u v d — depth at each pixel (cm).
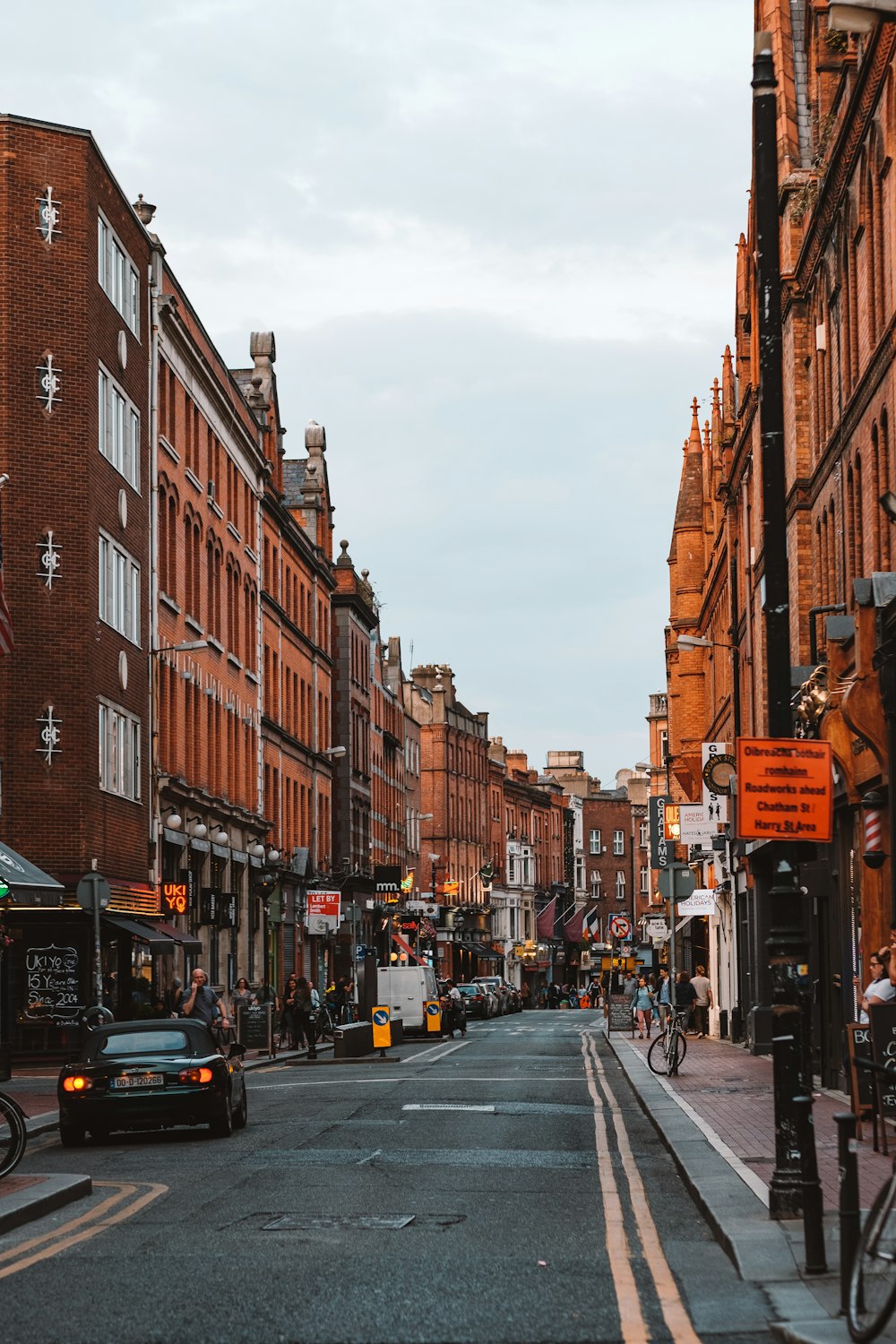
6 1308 1107
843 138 2898
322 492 8438
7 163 4078
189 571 5400
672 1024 3325
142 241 4784
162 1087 2211
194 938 4512
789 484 3566
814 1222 1179
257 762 6419
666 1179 1764
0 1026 3869
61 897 3522
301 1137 2250
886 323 2584
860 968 2592
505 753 15488
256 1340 994
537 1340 991
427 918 10731
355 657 9094
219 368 5881
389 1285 1170
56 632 4034
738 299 4938
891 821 2338
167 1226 1470
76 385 4106
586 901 16275
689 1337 996
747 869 4366
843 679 2662
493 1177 1784
